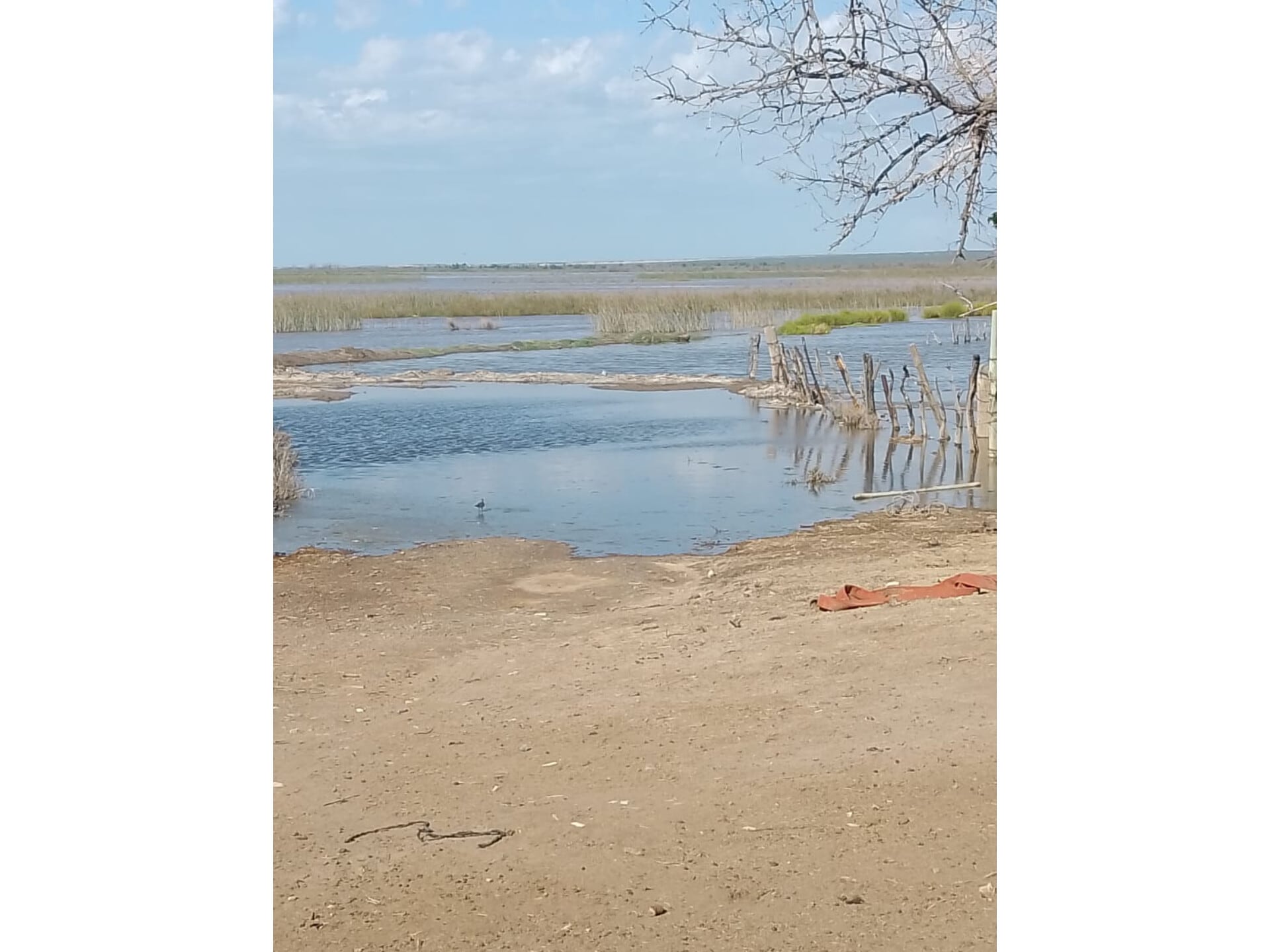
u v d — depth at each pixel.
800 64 9.37
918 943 4.11
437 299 57.41
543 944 4.19
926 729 5.86
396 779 5.77
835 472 15.59
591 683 7.10
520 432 19.62
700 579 9.91
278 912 4.48
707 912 4.36
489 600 9.57
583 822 5.14
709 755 5.78
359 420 21.00
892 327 43.81
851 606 8.20
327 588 9.98
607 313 45.09
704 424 20.39
